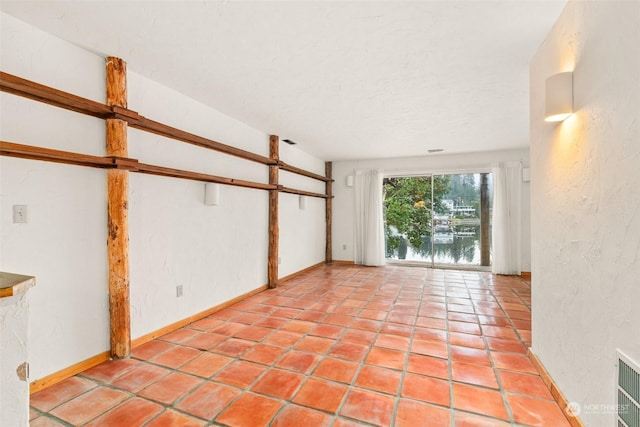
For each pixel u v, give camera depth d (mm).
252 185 3934
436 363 2328
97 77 2295
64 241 2088
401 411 1772
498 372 2191
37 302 1945
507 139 4809
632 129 1126
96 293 2281
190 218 3148
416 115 3658
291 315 3396
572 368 1637
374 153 5984
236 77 2666
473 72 2551
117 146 2326
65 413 1735
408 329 3004
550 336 1948
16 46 1851
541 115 2051
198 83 2789
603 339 1337
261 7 1755
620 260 1209
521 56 2279
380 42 2121
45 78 1989
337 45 2160
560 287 1781
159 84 2789
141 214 2629
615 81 1230
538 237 2127
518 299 4047
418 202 6605
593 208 1414
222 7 1752
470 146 5312
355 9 1773
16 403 880
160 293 2811
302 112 3570
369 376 2146
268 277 4594
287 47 2193
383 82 2762
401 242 6781
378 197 6516
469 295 4234
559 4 1705
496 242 5656
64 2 1700
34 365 1928
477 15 1818
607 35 1283
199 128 3254
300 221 5684
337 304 3811
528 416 1721
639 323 1095
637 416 1097
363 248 6676
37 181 1946
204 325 3088
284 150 5094
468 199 6234
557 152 1799
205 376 2139
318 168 6520
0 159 1783
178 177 2977
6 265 1805
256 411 1771
